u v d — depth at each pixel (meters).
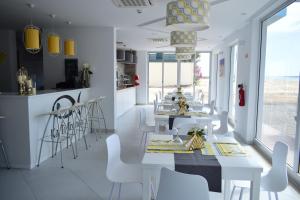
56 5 4.33
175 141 2.77
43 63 6.51
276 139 4.59
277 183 2.35
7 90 6.85
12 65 6.82
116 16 5.08
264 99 5.25
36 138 4.14
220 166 2.09
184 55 6.35
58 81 6.50
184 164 2.12
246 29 5.68
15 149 4.00
